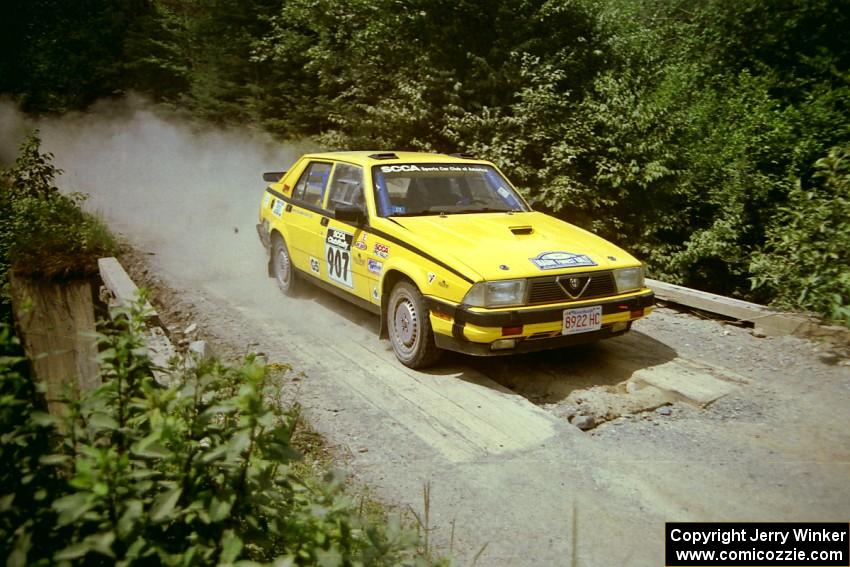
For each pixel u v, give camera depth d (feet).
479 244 17.30
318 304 24.02
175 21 64.80
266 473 7.27
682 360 18.78
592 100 34.12
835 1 40.42
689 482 12.57
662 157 32.40
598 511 11.64
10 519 6.75
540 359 19.01
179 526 7.08
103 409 7.59
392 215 19.40
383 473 12.71
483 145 33.58
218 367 8.25
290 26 55.01
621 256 18.21
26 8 69.21
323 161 23.52
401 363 18.29
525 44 35.81
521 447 13.74
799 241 20.97
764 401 16.08
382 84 41.04
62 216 31.07
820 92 37.68
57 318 24.86
